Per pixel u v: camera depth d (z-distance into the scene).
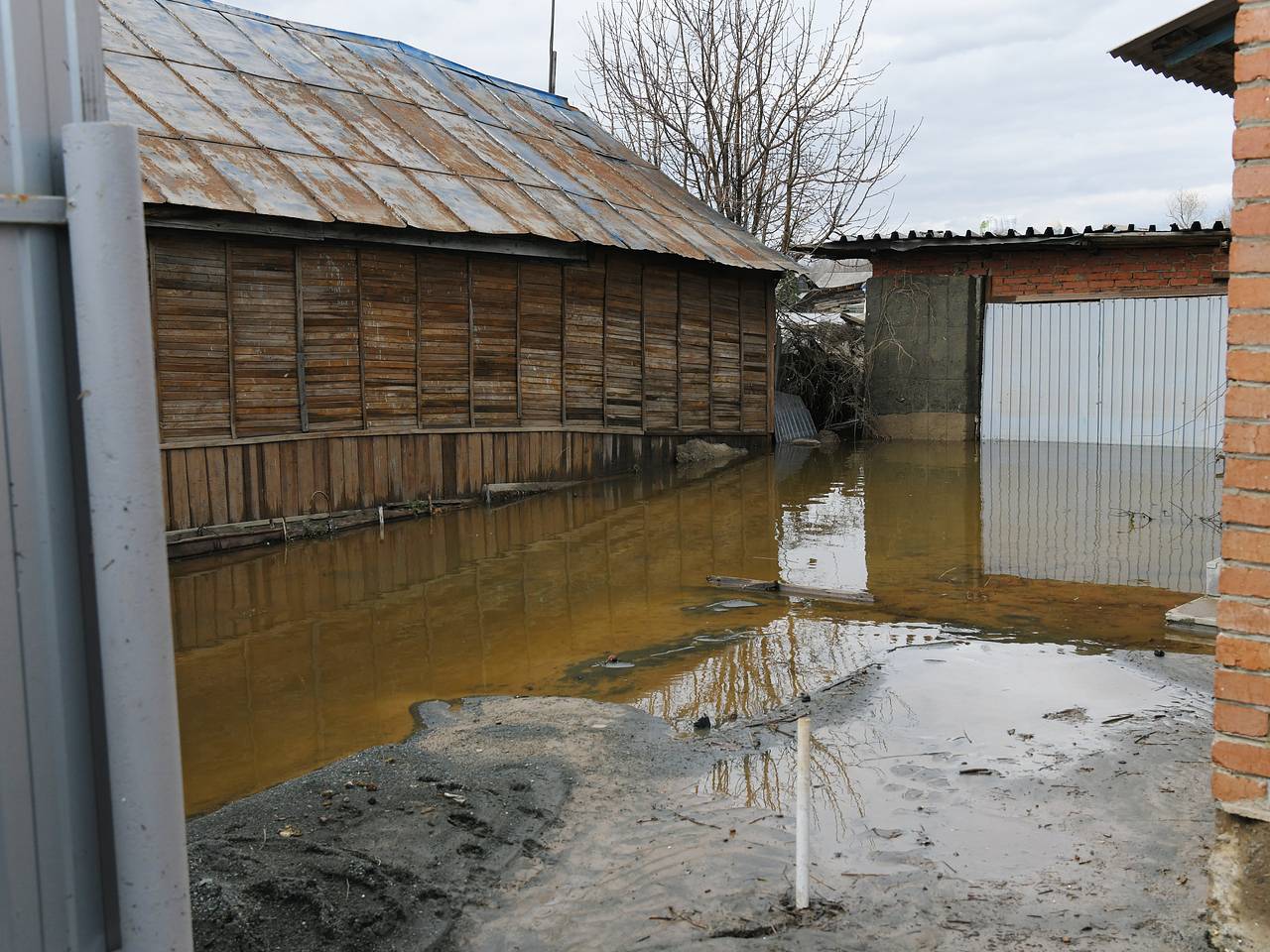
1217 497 11.65
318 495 11.02
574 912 3.27
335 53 14.89
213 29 13.34
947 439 18.56
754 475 14.88
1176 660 5.69
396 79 15.27
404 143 13.36
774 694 5.47
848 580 8.19
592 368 14.65
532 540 10.29
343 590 8.32
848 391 19.95
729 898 3.27
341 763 4.57
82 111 1.90
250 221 10.11
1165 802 3.79
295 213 10.27
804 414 20.06
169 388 9.71
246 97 12.19
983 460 15.63
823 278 28.47
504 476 13.24
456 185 12.94
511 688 5.81
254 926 3.18
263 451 10.48
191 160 10.20
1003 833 3.66
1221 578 3.03
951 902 3.19
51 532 1.85
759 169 24.59
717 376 17.38
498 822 3.90
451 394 12.52
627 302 15.28
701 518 11.41
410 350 12.00
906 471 14.73
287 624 7.34
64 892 1.90
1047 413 17.73
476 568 9.04
